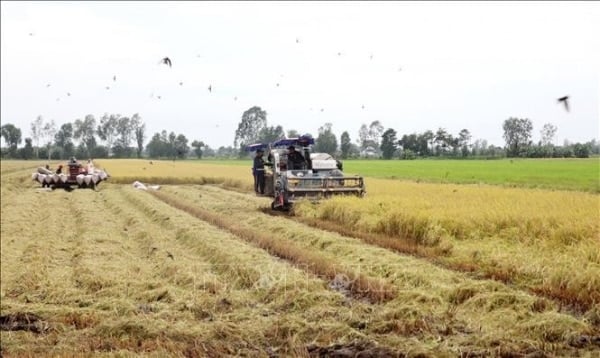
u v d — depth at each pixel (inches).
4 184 1563.7
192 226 645.3
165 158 4483.3
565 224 418.6
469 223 485.1
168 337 290.4
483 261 405.1
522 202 550.6
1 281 427.8
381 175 1472.7
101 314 332.8
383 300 335.3
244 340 284.0
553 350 254.8
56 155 4783.5
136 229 674.2
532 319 283.9
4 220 765.9
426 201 624.4
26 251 532.4
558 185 629.6
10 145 4793.3
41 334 308.3
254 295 360.2
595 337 265.3
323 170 784.3
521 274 367.6
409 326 286.4
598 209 454.3
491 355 250.2
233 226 649.6
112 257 502.3
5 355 274.4
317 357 259.8
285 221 660.7
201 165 2549.2
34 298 377.7
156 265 470.6
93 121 4948.3
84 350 276.5
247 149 911.0
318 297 335.3
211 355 264.7
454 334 278.7
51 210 916.6
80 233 658.2
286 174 739.4
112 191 1318.9
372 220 573.0
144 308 343.0
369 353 257.0
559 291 329.1
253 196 1103.0
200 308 333.7
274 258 465.7
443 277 369.4
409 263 412.2
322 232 565.0
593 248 362.0
